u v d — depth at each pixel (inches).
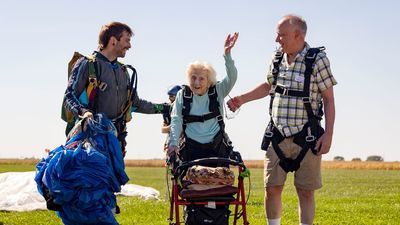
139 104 375.2
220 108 348.8
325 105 364.5
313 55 361.4
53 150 335.9
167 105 383.2
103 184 322.3
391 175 2378.2
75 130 338.0
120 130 358.6
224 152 348.2
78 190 317.7
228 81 350.3
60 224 506.3
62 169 318.7
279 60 372.5
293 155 368.8
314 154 363.9
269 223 380.2
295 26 359.6
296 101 362.9
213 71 346.6
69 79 348.5
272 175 373.4
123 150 362.3
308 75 360.8
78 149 323.9
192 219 317.4
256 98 392.5
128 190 844.0
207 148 343.9
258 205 669.9
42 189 328.2
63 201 317.4
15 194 693.3
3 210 622.5
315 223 516.7
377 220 545.6
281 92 367.2
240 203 323.6
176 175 322.0
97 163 322.3
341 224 512.4
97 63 348.2
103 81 348.5
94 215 317.4
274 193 376.2
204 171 316.5
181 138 348.5
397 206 688.4
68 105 341.1
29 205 642.2
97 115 339.0
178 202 318.0
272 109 373.4
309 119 363.6
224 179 318.3
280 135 368.2
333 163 4387.3
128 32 357.4
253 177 1905.8
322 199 814.5
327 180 1752.0
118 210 344.8
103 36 354.6
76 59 353.4
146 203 682.2
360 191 1098.7
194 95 346.9
